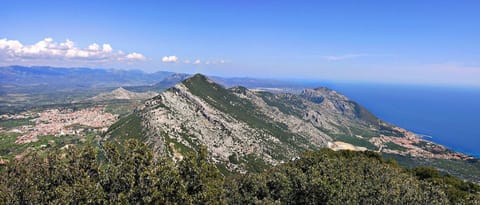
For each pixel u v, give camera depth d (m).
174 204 31.50
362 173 61.25
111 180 31.77
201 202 35.09
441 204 50.50
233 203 50.06
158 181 31.81
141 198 30.42
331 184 50.03
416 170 86.88
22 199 30.34
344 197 46.72
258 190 52.91
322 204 47.50
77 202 29.50
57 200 29.25
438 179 77.12
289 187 50.97
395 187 51.72
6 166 33.47
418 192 51.75
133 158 33.12
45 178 32.34
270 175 59.03
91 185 30.42
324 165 61.97
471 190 73.56
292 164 71.00
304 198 49.12
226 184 56.12
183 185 33.38
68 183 32.50
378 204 47.12
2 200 29.36
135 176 31.94
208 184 36.81
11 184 31.20
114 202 29.45
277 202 47.12
